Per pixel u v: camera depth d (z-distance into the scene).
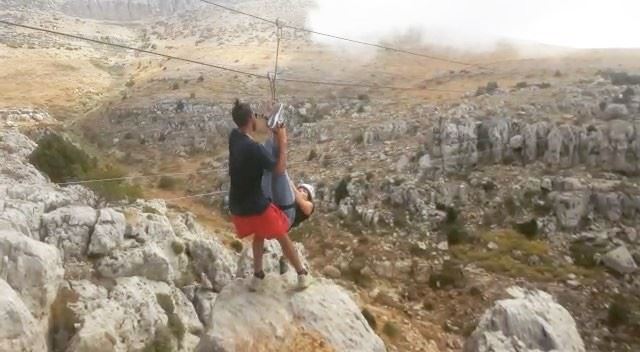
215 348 6.56
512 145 43.22
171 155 64.69
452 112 51.16
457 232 36.81
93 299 20.03
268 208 6.78
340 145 54.03
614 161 40.50
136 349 19.81
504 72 75.06
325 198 43.84
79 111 78.38
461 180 42.19
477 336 17.02
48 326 17.77
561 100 48.69
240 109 6.71
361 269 34.53
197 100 73.81
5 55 99.69
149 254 23.33
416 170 44.22
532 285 31.91
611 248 34.81
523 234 37.12
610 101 45.88
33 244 17.50
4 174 29.17
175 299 23.59
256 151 6.59
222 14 147.62
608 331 28.88
